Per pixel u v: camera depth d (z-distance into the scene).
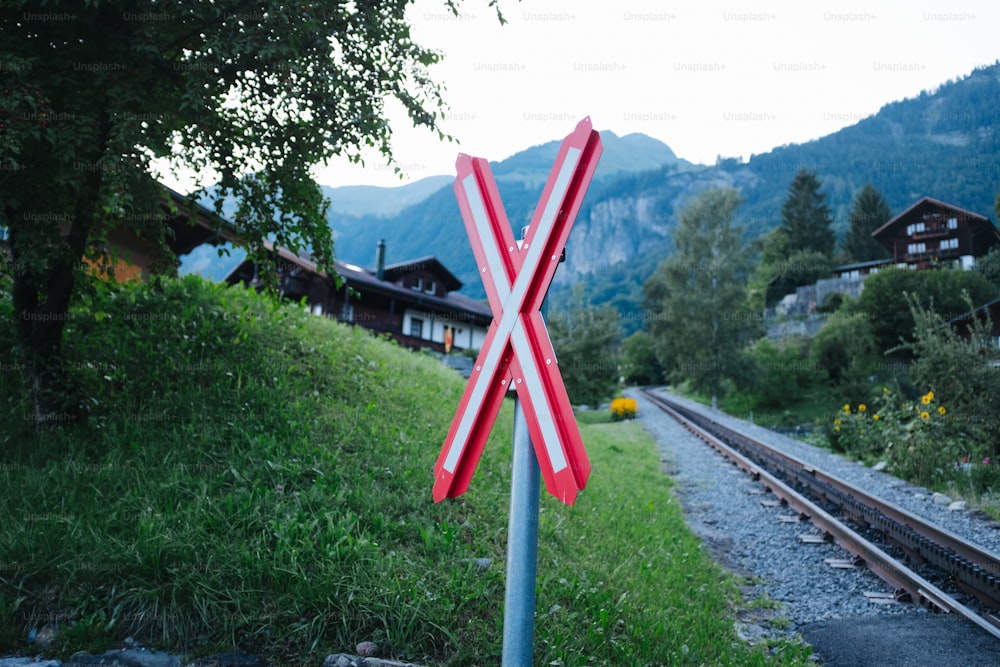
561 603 4.57
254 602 3.69
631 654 4.08
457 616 3.92
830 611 5.94
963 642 4.90
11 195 4.87
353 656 3.46
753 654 4.76
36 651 3.38
